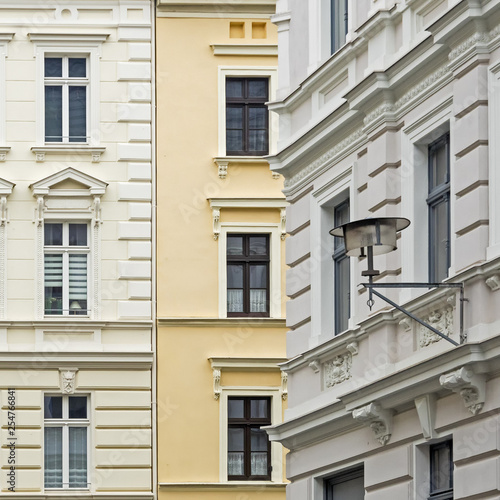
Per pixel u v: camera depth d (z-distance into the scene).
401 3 35.12
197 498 57.12
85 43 59.78
